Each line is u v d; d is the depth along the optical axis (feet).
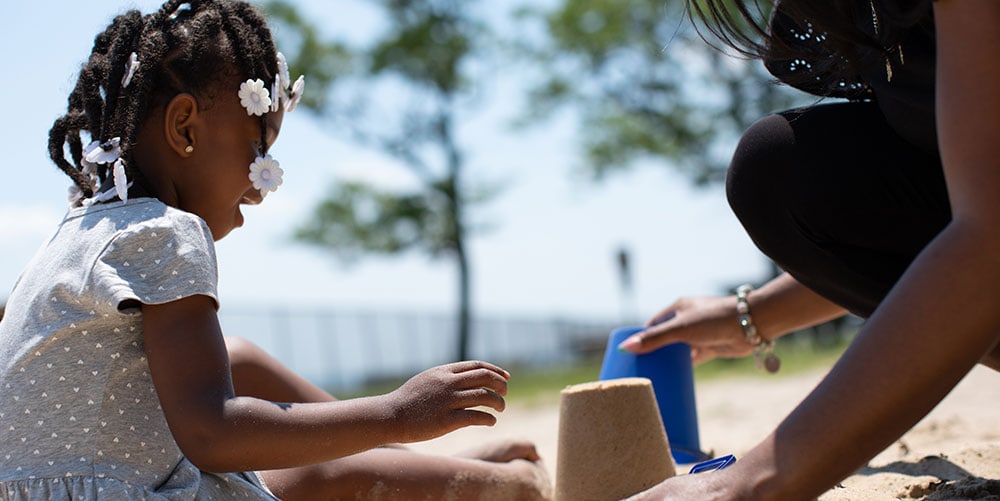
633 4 60.80
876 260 6.22
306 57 65.36
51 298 5.36
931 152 5.81
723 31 5.90
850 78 6.05
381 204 69.15
